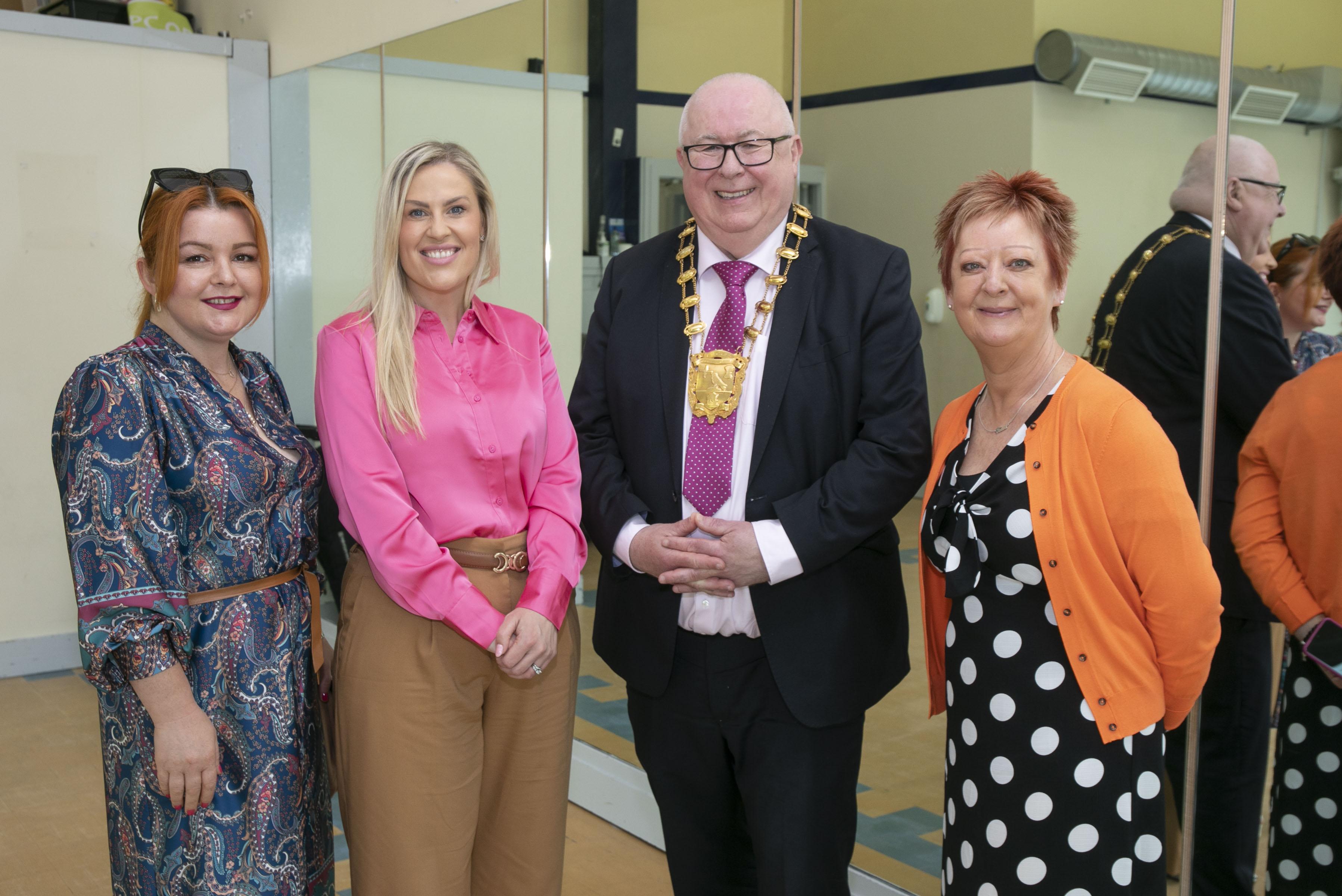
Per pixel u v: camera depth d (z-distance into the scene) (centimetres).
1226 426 182
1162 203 187
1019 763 160
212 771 169
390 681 183
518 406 194
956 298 165
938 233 171
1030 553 158
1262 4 171
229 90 502
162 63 487
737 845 224
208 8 561
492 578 189
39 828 322
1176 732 196
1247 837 185
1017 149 205
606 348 225
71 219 474
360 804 186
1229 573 184
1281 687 177
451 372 191
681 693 210
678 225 275
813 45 242
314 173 469
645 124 284
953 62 215
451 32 362
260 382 193
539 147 324
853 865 251
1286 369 173
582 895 278
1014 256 158
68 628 484
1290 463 172
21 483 470
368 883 187
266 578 180
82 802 342
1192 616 152
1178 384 188
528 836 199
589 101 302
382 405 183
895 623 213
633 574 214
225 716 174
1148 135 188
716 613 204
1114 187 193
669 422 208
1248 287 177
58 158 469
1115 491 153
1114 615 156
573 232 314
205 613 173
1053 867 157
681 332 212
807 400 201
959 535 165
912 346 202
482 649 187
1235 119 177
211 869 171
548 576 191
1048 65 200
